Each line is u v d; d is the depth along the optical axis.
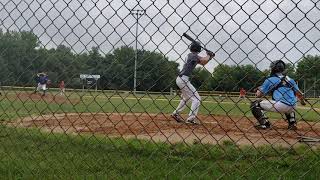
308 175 4.02
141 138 5.71
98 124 6.17
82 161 4.60
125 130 6.07
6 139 5.42
